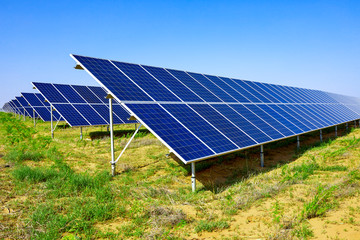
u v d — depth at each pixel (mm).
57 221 7020
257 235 6812
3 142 17016
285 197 9562
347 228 7047
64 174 10875
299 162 15516
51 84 25688
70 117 21922
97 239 6480
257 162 16000
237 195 9773
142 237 6527
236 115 15695
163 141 9938
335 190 9469
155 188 10547
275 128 16625
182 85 16016
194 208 8703
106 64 13211
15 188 9148
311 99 31500
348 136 25406
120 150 17562
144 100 12078
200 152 10391
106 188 9570
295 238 6488
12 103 56344
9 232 6387
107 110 26484
